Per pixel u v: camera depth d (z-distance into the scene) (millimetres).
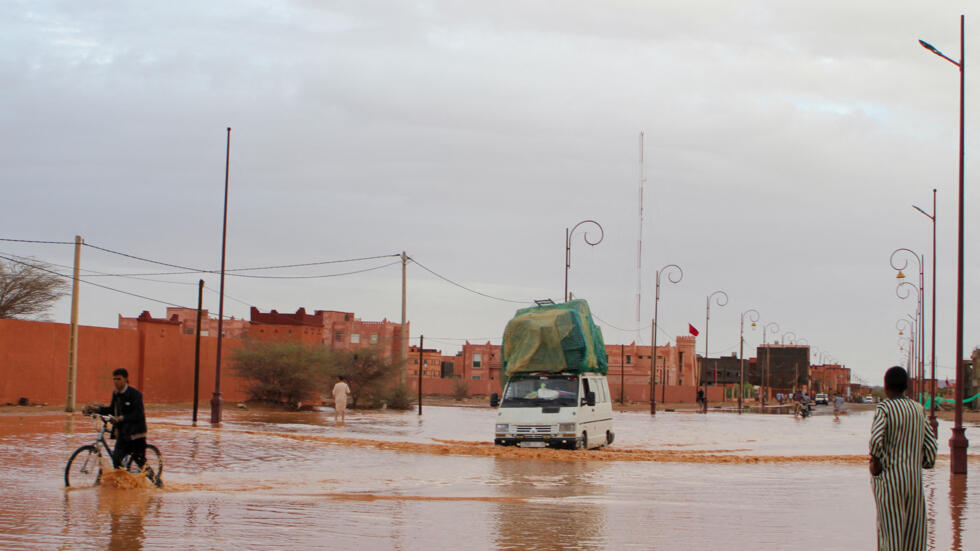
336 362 56125
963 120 21656
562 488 15375
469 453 22359
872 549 9852
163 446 21969
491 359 124375
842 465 21141
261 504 12500
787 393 164250
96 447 14219
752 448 29016
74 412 36750
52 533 9883
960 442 19656
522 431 24125
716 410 81188
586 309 27031
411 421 41250
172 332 49531
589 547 9766
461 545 9727
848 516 12367
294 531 10336
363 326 104625
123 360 46375
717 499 14102
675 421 51312
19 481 14547
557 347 24828
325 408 51031
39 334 41625
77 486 13984
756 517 12141
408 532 10461
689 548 9805
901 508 7992
